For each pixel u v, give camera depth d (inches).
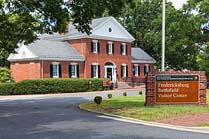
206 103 866.8
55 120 651.5
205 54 1926.7
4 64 2346.2
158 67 2613.2
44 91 1660.9
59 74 1918.1
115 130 526.6
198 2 1929.1
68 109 869.2
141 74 2375.7
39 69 1849.2
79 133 499.8
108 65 2148.1
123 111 747.4
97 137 465.7
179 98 852.0
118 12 872.3
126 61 2245.3
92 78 1894.7
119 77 2194.9
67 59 1941.4
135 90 1835.6
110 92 1695.4
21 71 1956.2
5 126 575.2
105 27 2121.1
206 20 1910.7
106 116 707.4
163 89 850.1
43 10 873.5
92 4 810.8
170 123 583.8
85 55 2025.1
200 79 850.8
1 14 933.2
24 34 1002.1
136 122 617.0
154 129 536.1
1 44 1092.5
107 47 2138.3
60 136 474.9
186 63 2364.7
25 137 467.5
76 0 825.5
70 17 863.7
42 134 492.1
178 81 850.1
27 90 1622.8
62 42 2101.4
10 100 1273.4
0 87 1576.0
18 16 931.3
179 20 2022.6
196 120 604.7
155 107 798.5
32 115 739.4
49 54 1882.4
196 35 1935.3
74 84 1761.8
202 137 465.7
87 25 869.2
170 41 2192.4
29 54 1891.0
